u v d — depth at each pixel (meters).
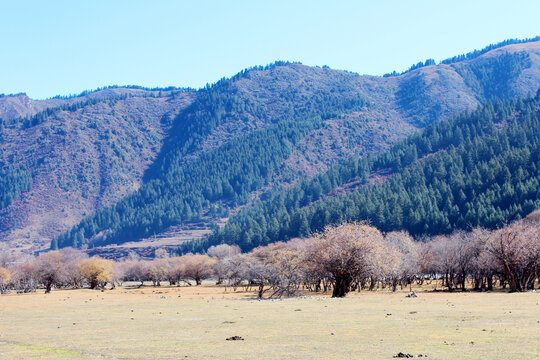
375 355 32.72
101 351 37.06
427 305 68.25
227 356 33.81
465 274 117.69
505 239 104.69
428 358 31.20
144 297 113.62
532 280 106.75
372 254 98.75
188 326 50.78
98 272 184.50
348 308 66.50
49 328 52.00
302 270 106.56
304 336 41.78
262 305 76.31
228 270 160.75
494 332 40.59
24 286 172.88
